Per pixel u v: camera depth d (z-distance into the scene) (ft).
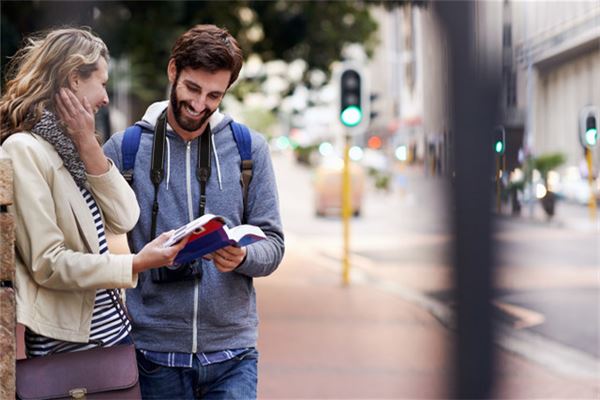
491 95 9.89
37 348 12.16
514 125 56.08
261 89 72.74
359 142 210.18
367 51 74.95
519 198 99.19
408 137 149.07
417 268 62.34
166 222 13.29
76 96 11.96
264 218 13.61
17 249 11.74
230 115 13.91
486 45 10.09
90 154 11.88
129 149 13.44
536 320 41.57
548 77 114.42
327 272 61.82
